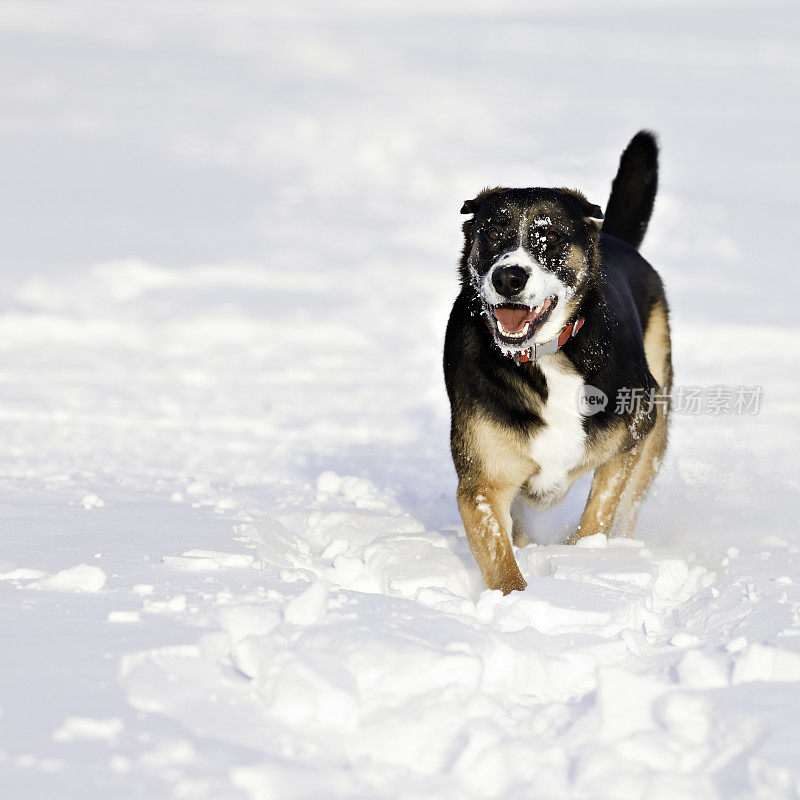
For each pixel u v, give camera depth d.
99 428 14.54
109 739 3.81
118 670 4.44
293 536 8.61
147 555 6.97
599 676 4.29
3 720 3.94
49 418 15.09
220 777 3.59
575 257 8.24
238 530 8.02
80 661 4.54
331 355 21.42
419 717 4.29
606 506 8.77
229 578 6.25
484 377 8.12
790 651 4.74
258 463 12.68
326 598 5.21
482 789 3.80
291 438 14.49
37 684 4.28
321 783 3.67
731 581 6.58
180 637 4.85
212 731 3.98
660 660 5.21
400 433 15.06
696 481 10.46
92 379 18.50
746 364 18.23
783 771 3.59
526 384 8.09
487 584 7.74
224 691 4.42
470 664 4.64
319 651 4.68
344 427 15.37
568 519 10.27
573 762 3.98
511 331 7.85
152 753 3.70
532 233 8.12
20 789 3.44
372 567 7.72
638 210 11.27
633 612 6.06
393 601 5.79
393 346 22.41
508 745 3.98
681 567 7.12
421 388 18.62
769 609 5.69
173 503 9.42
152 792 3.46
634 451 8.77
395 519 9.36
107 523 8.20
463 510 8.16
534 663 5.02
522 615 5.85
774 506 9.46
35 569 6.43
